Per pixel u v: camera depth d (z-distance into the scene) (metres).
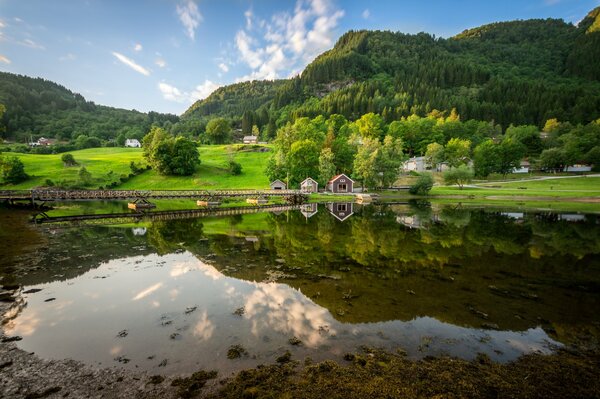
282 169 77.44
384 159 71.00
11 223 29.70
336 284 14.07
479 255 19.34
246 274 15.52
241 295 12.75
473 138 127.44
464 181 78.44
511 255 19.39
